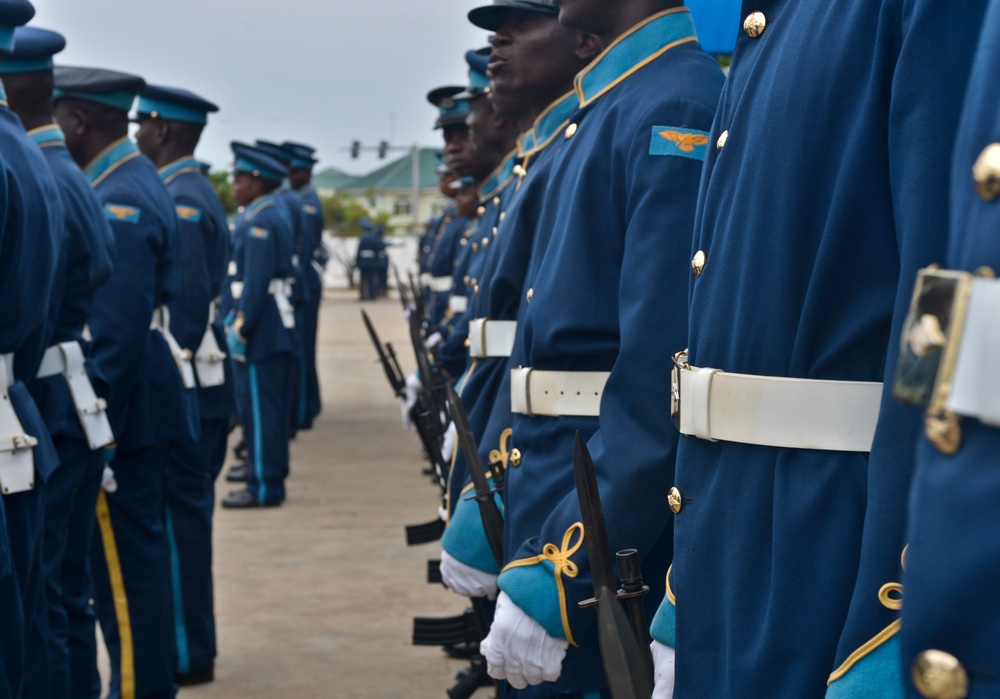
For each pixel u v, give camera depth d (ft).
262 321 22.86
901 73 4.14
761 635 4.67
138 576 12.62
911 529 2.72
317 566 18.71
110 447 12.12
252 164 25.00
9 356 8.86
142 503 12.64
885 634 4.05
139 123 16.38
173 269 12.96
